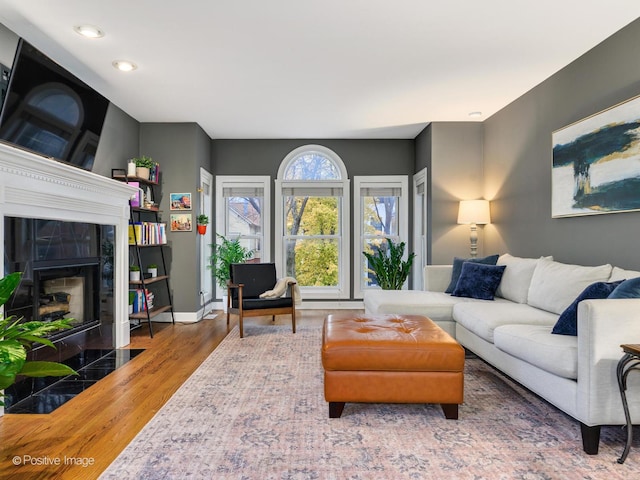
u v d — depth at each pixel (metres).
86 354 3.30
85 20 2.70
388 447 1.93
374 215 6.04
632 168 2.70
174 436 2.03
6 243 2.43
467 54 3.23
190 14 2.63
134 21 2.71
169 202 5.09
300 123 5.13
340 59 3.31
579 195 3.22
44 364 1.74
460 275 3.97
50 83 2.84
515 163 4.28
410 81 3.78
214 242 5.87
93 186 3.26
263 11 2.60
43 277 2.88
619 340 1.85
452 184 5.07
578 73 3.28
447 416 2.24
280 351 3.61
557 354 2.02
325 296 5.94
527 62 3.38
